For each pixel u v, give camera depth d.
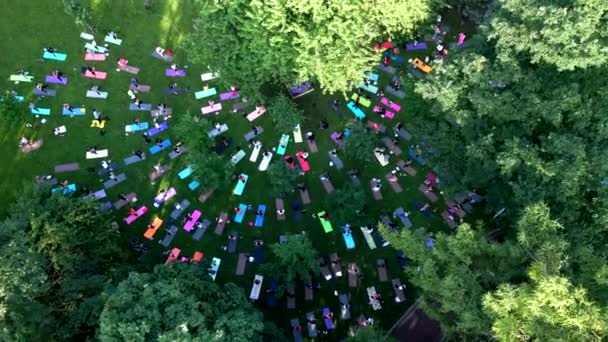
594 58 36.72
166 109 57.91
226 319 34.94
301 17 47.50
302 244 46.16
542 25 39.06
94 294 40.34
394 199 54.81
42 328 36.28
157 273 38.03
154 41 61.72
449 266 35.75
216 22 47.81
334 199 50.75
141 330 31.28
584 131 38.78
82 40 61.00
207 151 53.12
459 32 63.84
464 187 47.78
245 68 50.38
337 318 49.34
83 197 48.28
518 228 36.28
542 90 40.84
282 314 49.19
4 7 62.62
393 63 61.78
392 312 49.81
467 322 32.53
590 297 31.72
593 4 38.09
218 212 53.22
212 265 50.72
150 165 54.78
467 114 42.66
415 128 48.09
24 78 58.16
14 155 54.34
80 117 56.66
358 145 53.03
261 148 56.53
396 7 49.00
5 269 33.16
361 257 52.06
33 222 40.97
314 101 59.09
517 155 39.03
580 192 38.69
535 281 30.66
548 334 29.33
